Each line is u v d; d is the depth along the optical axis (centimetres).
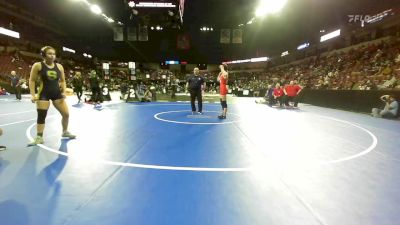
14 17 3294
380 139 641
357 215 265
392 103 1055
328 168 405
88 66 4672
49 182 333
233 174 372
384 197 307
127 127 727
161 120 870
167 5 2425
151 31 4606
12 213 258
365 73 1905
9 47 3212
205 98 2316
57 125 737
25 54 3450
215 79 4672
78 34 4203
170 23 3147
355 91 1343
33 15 3575
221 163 421
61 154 455
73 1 2839
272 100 1596
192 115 1026
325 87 2155
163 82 3788
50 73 518
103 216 256
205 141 572
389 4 1995
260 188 326
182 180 348
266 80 3834
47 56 515
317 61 3042
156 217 256
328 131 734
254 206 281
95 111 1094
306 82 2666
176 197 298
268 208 277
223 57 4938
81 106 1308
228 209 273
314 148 530
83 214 259
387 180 359
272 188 327
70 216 254
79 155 451
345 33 2548
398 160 455
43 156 441
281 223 249
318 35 2909
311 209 276
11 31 3169
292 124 849
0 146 484
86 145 520
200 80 1082
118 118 898
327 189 327
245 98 2570
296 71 3362
